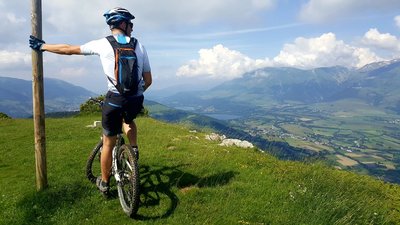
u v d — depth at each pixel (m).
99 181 2.95
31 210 2.79
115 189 3.08
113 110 2.46
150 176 3.45
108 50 2.37
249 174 3.70
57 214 2.74
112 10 2.46
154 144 5.19
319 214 2.80
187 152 4.63
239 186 3.31
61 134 6.96
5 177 3.85
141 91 2.48
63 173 3.66
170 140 5.62
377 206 3.32
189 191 3.09
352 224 2.76
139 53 2.44
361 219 2.91
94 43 2.42
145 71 2.52
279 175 3.74
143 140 5.57
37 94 2.95
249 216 2.74
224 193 3.12
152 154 4.38
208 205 2.89
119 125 2.60
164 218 2.65
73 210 2.78
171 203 2.87
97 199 2.95
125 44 2.41
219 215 2.72
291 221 2.71
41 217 2.71
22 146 5.91
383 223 2.91
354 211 2.96
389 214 3.16
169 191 3.10
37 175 3.08
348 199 3.20
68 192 3.04
